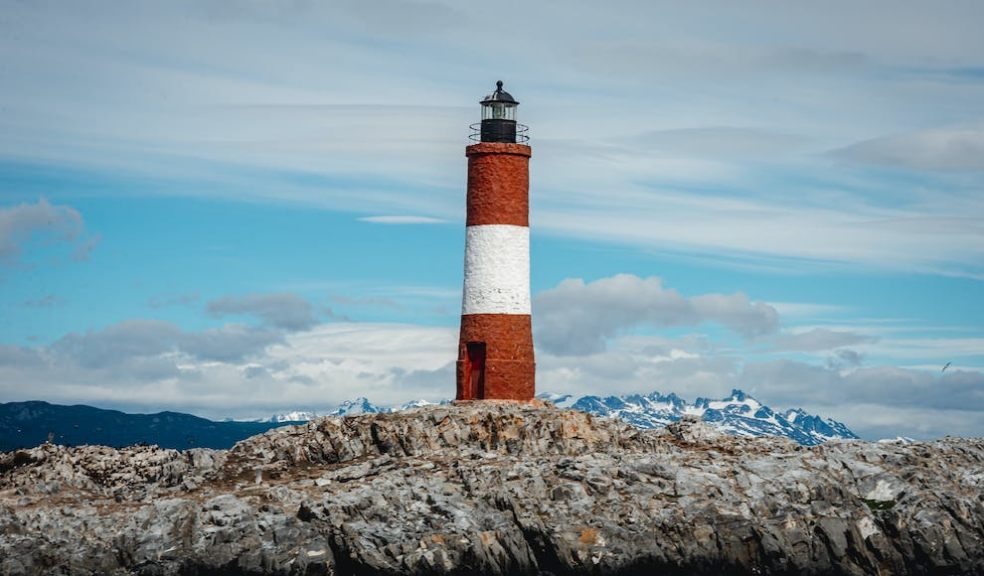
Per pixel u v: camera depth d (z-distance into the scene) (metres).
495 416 87.75
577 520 77.44
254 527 75.38
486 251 92.94
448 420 87.75
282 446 86.94
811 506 80.94
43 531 74.44
